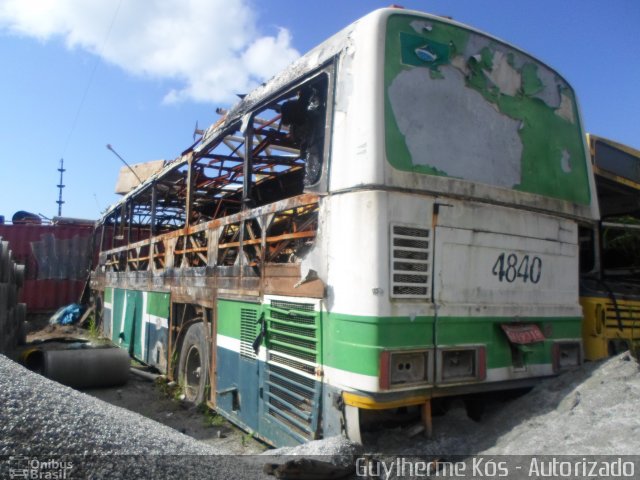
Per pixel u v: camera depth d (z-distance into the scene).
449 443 3.38
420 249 3.44
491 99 4.08
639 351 4.57
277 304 4.21
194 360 6.38
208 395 5.74
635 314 4.98
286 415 4.00
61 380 7.12
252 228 4.81
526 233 4.09
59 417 2.89
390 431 3.46
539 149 4.37
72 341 10.46
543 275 4.18
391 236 3.31
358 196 3.38
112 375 7.50
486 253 3.79
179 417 5.80
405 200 3.41
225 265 5.46
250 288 4.73
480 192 3.82
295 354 3.92
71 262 16.00
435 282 3.48
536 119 4.40
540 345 4.07
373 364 3.17
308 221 3.92
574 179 4.65
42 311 15.58
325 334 3.55
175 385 6.73
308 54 4.26
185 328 6.69
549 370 4.09
